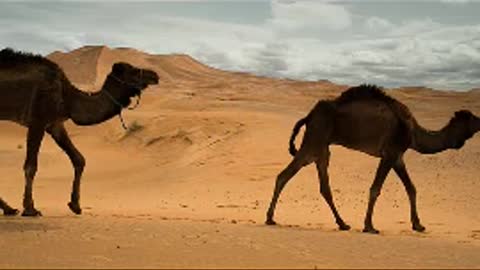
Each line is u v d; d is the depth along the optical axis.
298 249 10.18
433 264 9.18
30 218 14.03
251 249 10.02
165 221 13.93
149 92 77.00
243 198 21.39
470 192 20.72
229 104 60.72
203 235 11.45
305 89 113.06
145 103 61.75
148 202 20.86
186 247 10.06
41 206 19.16
